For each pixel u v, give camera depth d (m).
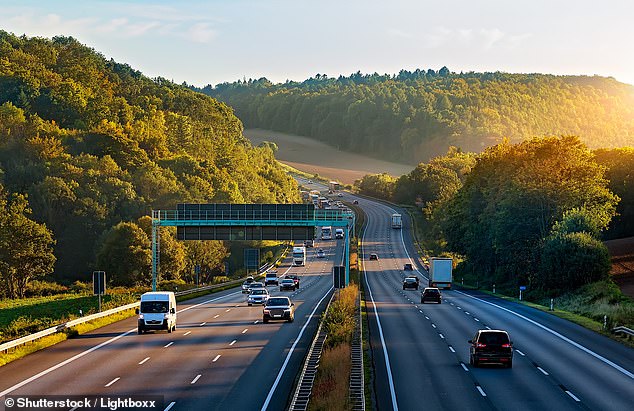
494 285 127.50
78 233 173.88
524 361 47.62
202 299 106.62
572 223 109.94
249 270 178.75
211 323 70.25
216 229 108.44
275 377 40.97
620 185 151.75
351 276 143.00
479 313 80.75
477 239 143.00
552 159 127.19
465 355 50.12
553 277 103.12
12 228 137.88
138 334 60.81
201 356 48.50
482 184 154.62
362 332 61.84
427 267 180.62
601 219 114.44
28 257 137.88
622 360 48.47
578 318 73.62
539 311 83.88
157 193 194.12
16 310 91.25
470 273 157.12
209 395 36.03
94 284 73.12
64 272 171.50
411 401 35.59
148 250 141.38
